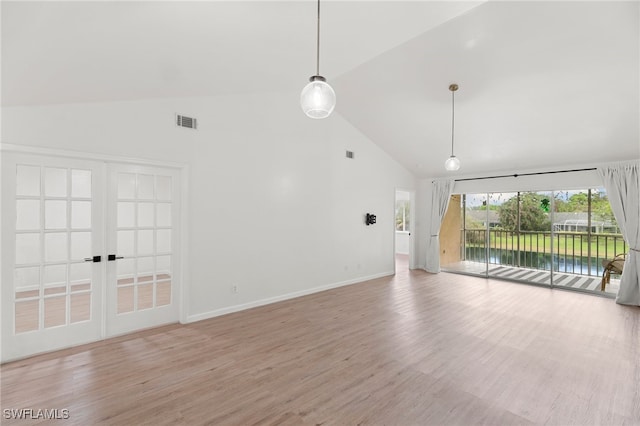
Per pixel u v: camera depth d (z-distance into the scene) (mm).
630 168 4527
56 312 3289
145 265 3441
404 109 4664
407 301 4551
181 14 1798
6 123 2516
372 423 1871
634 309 4191
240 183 4062
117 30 1830
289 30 2238
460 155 5652
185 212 3561
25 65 1950
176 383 2305
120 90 2822
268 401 2092
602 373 2469
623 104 3496
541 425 1855
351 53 2760
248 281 4168
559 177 5316
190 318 3604
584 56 2969
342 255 5527
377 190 6207
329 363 2637
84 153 2881
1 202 2580
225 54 2527
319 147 5090
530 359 2713
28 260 2707
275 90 4027
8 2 1365
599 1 2410
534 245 5965
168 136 3424
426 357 2754
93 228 3029
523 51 3080
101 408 1995
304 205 4875
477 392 2207
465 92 3918
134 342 3033
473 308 4211
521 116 4137
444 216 6777
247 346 2967
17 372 2434
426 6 2027
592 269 5555
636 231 4430
